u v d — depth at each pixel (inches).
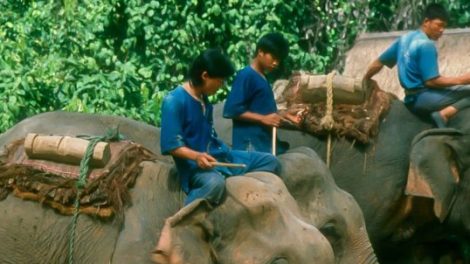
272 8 1019.3
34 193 606.9
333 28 1056.8
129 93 946.1
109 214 594.6
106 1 997.2
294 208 592.4
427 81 766.5
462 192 769.6
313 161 629.3
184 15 1003.3
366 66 884.6
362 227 629.0
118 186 597.0
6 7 1034.1
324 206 620.1
